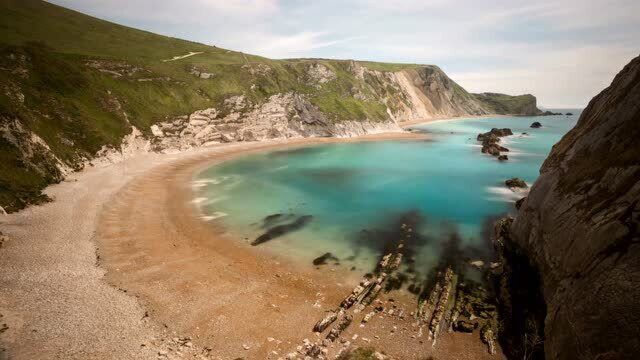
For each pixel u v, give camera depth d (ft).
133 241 105.91
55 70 206.39
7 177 122.21
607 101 88.22
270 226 126.21
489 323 75.05
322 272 95.55
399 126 515.50
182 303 77.77
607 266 53.06
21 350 58.44
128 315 71.20
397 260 101.91
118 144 201.77
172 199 148.66
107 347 61.62
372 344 68.80
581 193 73.05
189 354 62.64
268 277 92.02
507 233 109.60
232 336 68.80
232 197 158.20
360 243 114.01
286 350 66.03
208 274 91.35
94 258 92.68
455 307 80.79
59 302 72.28
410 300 83.71
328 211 144.56
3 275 78.48
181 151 244.22
